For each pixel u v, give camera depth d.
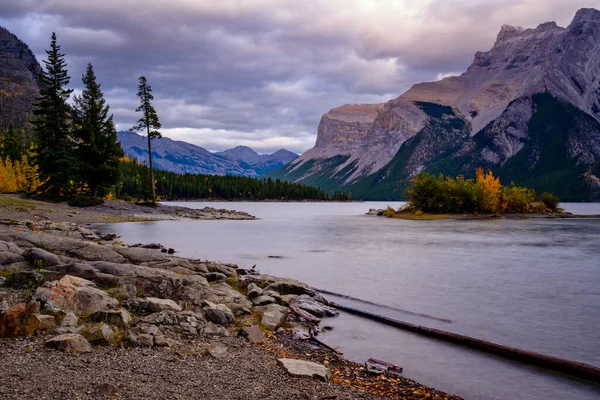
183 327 13.03
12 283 14.70
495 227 74.75
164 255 21.58
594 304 19.88
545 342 14.55
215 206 193.00
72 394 7.70
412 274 27.67
